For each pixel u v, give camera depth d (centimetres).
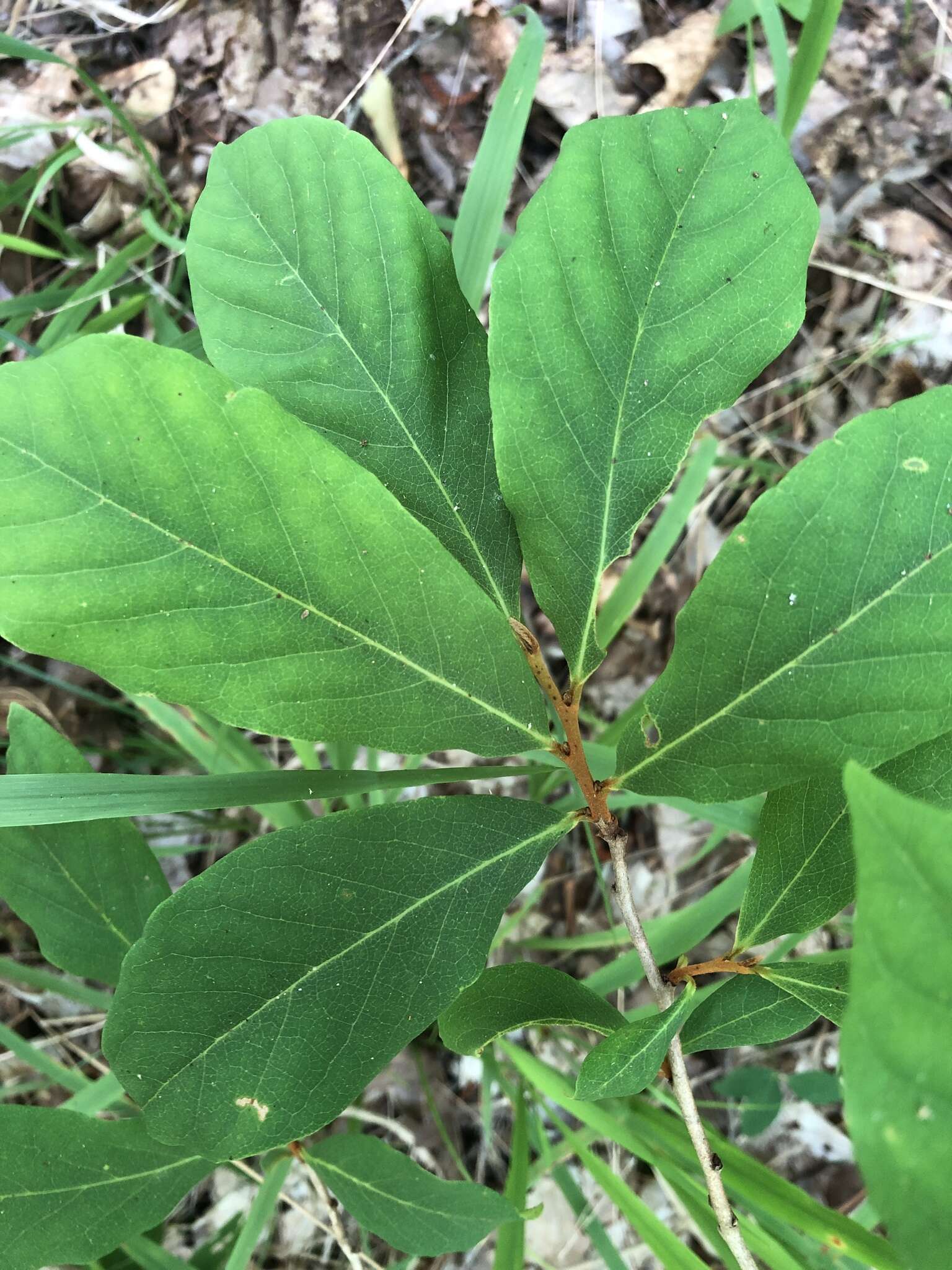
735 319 16
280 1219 38
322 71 44
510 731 16
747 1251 17
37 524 13
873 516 14
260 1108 15
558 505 16
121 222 44
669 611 44
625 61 45
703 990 25
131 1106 32
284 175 16
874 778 9
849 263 46
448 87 45
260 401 13
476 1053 18
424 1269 38
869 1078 9
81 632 14
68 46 45
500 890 16
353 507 14
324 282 16
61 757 20
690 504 36
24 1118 20
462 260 32
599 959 41
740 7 38
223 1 44
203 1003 15
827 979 17
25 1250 20
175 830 40
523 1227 28
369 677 15
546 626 44
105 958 23
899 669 14
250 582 14
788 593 14
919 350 44
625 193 16
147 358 13
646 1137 29
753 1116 35
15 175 44
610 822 17
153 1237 37
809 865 17
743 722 15
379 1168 23
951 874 9
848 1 47
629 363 16
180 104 45
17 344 35
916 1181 9
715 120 16
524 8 34
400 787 20
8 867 22
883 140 46
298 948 15
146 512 13
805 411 45
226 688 14
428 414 16
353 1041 15
